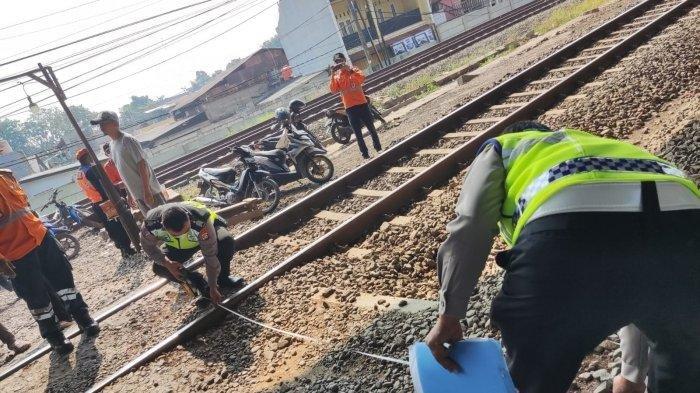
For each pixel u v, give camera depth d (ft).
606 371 8.55
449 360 5.79
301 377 11.53
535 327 4.91
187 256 16.60
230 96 179.01
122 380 13.71
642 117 20.31
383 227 17.92
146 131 223.71
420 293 13.47
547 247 4.74
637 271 4.56
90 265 27.99
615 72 27.25
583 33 39.91
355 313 13.26
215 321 15.20
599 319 4.75
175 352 14.32
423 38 137.49
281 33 168.76
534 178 5.17
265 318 14.56
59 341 16.38
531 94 28.04
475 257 5.34
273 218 21.35
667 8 37.22
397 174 23.52
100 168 24.63
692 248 4.56
